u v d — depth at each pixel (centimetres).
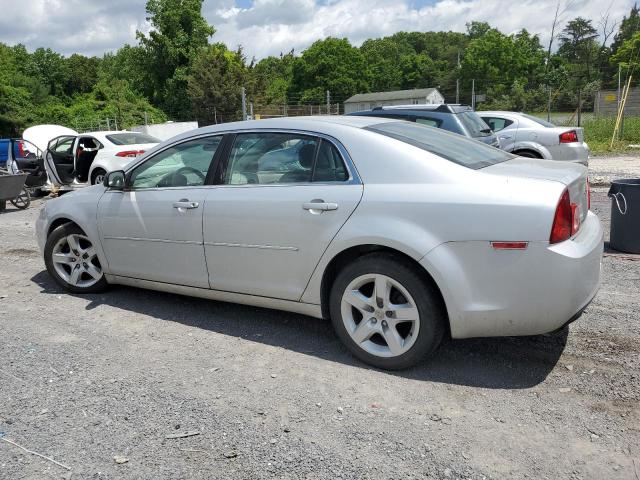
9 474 260
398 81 9525
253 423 297
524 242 304
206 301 490
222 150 417
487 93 4641
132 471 260
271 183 388
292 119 406
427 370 351
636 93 2456
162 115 5903
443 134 415
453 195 322
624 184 599
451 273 318
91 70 7812
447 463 261
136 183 461
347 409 309
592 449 268
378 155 352
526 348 376
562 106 3184
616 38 5175
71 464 266
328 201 355
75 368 364
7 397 328
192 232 418
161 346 398
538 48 7031
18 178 1077
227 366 365
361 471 257
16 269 619
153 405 317
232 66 5319
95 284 507
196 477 255
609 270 545
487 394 321
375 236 335
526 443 274
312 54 7912
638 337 386
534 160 398
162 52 6081
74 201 503
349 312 361
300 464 262
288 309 392
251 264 393
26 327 439
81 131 5197
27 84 6022
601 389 321
